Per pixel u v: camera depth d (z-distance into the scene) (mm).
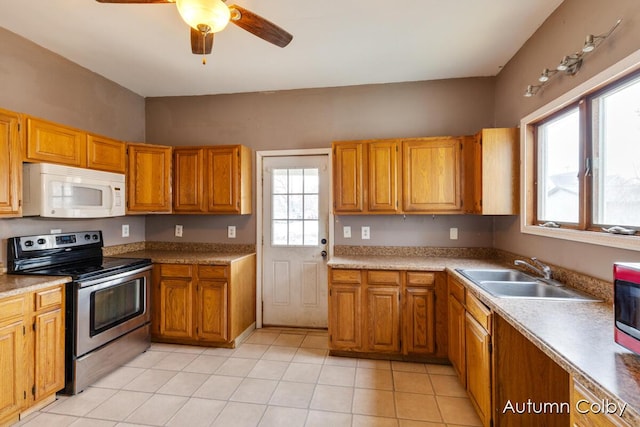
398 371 2549
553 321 1365
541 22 2234
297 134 3436
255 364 2662
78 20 2230
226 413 2010
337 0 1996
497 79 3043
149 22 2258
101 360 2404
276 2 2008
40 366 2014
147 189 3148
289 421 1937
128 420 1938
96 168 2736
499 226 2986
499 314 1574
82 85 2941
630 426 777
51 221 2670
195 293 2980
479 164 2678
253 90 3479
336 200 3010
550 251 2164
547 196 2373
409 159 2898
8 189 2076
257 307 3506
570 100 1917
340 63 2855
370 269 2719
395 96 3256
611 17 1593
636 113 1545
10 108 2385
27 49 2490
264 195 3514
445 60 2799
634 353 1035
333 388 2297
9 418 1852
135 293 2768
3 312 1811
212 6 1515
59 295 2146
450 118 3166
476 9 2092
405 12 2123
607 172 1735
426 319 2645
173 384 2348
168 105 3674
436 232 3172
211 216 3584
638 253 1448
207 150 3234
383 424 1910
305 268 3455
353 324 2754
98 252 3000
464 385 2199
